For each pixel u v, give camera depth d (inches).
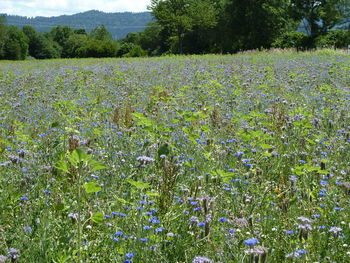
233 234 148.8
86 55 4106.8
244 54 1578.5
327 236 158.1
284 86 505.4
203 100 430.3
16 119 352.8
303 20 2719.0
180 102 414.6
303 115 333.1
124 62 1232.8
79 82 593.6
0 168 220.8
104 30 7244.1
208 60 1093.1
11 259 132.5
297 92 475.8
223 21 3016.7
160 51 4800.7
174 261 145.3
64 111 364.8
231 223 158.1
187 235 155.7
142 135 284.0
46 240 142.0
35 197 182.9
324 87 448.8
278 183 212.4
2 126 313.7
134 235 149.0
